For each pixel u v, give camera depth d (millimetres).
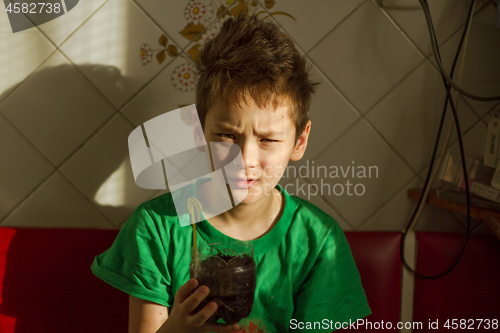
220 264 551
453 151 955
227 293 542
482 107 945
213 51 698
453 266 858
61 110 909
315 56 923
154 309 687
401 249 881
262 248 744
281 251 749
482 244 855
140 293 679
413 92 940
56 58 895
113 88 911
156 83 916
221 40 706
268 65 650
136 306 692
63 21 886
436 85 939
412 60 930
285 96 654
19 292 810
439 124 952
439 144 961
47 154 920
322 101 938
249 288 566
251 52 658
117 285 691
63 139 918
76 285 822
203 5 898
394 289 867
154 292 682
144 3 892
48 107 906
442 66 885
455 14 916
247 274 561
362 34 919
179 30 904
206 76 683
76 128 917
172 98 922
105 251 765
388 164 965
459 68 915
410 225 929
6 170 917
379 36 920
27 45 886
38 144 916
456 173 888
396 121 951
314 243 757
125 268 697
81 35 892
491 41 925
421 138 958
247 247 588
